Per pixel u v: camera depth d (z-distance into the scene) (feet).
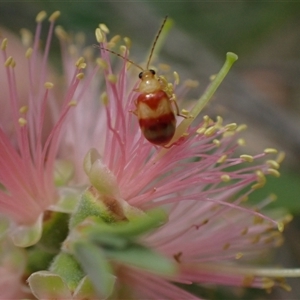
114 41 0.31
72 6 0.44
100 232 0.24
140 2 0.45
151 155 0.30
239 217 0.33
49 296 0.28
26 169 0.30
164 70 0.33
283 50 0.49
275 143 0.42
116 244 0.24
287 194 0.36
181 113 0.29
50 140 0.31
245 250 0.33
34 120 0.32
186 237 0.32
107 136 0.30
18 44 0.40
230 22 0.46
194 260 0.32
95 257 0.24
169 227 0.32
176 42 0.44
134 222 0.24
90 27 0.44
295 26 0.48
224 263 0.32
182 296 0.31
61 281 0.28
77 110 0.34
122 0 0.44
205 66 0.44
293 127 0.42
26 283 0.31
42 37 0.44
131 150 0.29
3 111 0.34
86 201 0.29
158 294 0.31
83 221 0.28
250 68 0.48
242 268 0.31
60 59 0.42
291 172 0.37
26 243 0.30
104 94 0.29
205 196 0.31
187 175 0.30
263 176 0.30
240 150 0.41
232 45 0.46
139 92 0.29
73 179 0.33
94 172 0.28
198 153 0.30
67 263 0.29
